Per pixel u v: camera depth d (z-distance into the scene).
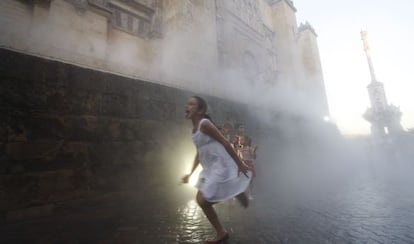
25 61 3.24
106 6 7.46
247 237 2.25
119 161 4.16
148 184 4.58
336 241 2.09
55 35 5.73
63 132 3.49
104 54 6.77
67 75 3.68
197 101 2.14
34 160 3.12
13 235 2.48
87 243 2.24
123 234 2.46
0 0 5.02
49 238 2.38
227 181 2.01
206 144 2.05
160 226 2.72
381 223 2.55
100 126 4.00
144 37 8.56
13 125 3.01
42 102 3.33
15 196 2.88
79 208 3.45
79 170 3.57
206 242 2.10
